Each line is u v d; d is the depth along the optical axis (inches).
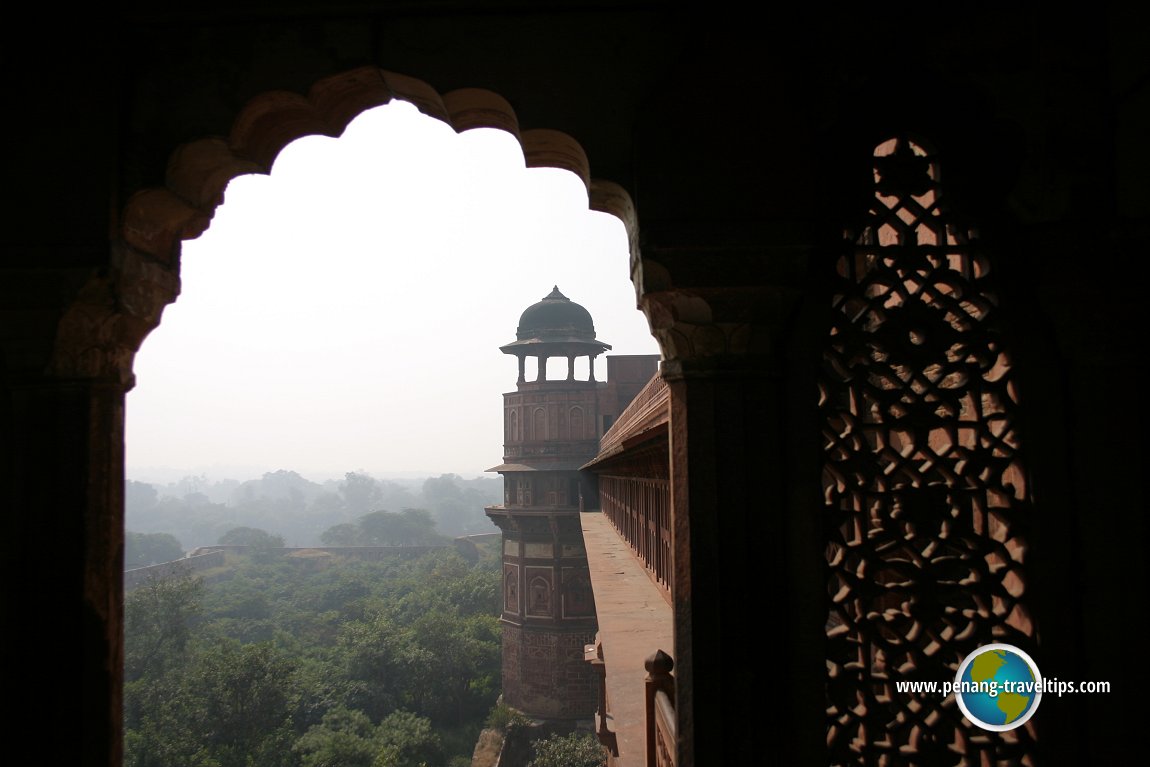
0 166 81.1
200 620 1780.3
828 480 105.9
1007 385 85.3
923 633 83.0
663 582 263.0
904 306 85.9
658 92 82.5
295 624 1847.9
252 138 89.4
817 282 84.9
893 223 86.7
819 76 84.8
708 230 80.2
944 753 82.0
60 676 79.7
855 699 90.6
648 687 121.3
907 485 85.2
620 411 922.1
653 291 81.8
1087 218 83.2
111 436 85.5
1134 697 80.0
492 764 770.2
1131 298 82.1
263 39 84.7
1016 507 83.6
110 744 81.6
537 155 92.1
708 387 82.9
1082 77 84.0
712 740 78.4
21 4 82.6
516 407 954.1
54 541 80.4
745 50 83.0
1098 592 81.4
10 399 83.4
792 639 81.7
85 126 81.6
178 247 94.3
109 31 82.7
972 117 85.9
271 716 908.6
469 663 1163.9
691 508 81.4
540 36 84.7
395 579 2375.7
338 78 85.4
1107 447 82.4
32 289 79.8
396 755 860.6
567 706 858.8
